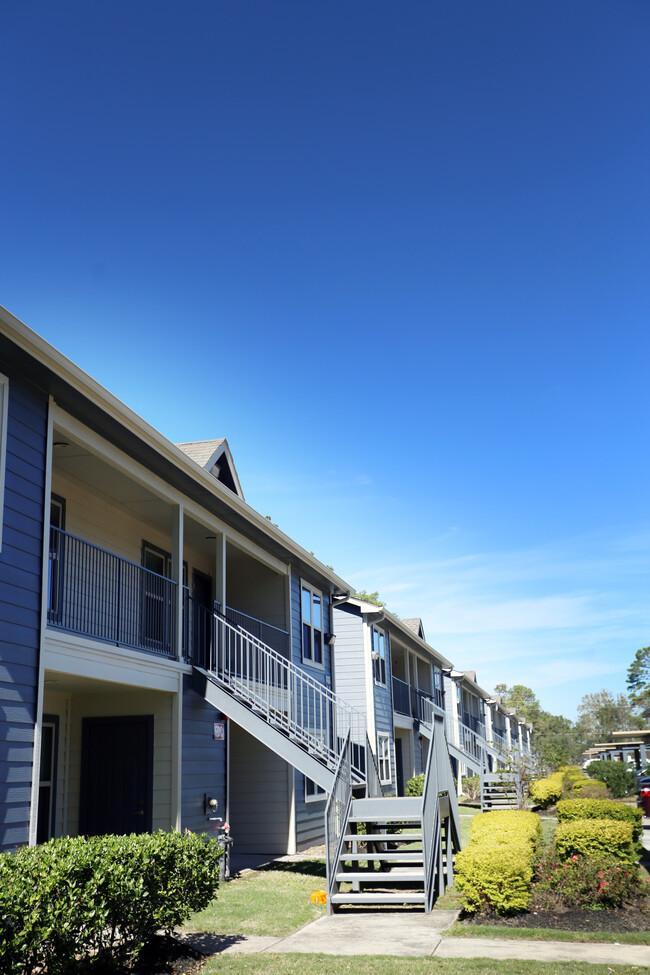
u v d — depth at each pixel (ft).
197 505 41.27
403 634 87.61
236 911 28.99
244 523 45.21
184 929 26.09
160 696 37.55
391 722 80.38
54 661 27.78
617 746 143.02
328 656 63.67
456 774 108.06
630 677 277.85
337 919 27.91
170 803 36.14
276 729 38.78
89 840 21.33
